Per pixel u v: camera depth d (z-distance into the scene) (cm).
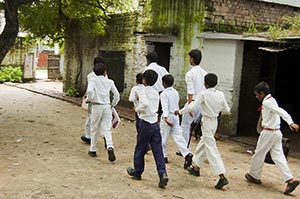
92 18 1475
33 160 688
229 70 991
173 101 697
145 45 1281
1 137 852
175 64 1149
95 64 761
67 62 1770
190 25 1098
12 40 976
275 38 855
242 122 1107
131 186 586
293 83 1323
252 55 1124
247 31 1095
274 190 617
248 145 929
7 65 2200
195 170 659
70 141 853
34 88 1906
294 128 569
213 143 619
